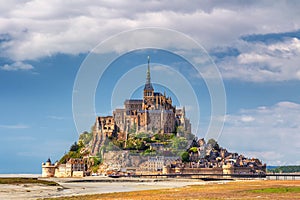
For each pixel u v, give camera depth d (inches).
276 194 5546.3
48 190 7362.2
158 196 5551.2
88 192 6865.2
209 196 5408.5
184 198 5187.0
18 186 7819.9
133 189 7578.7
